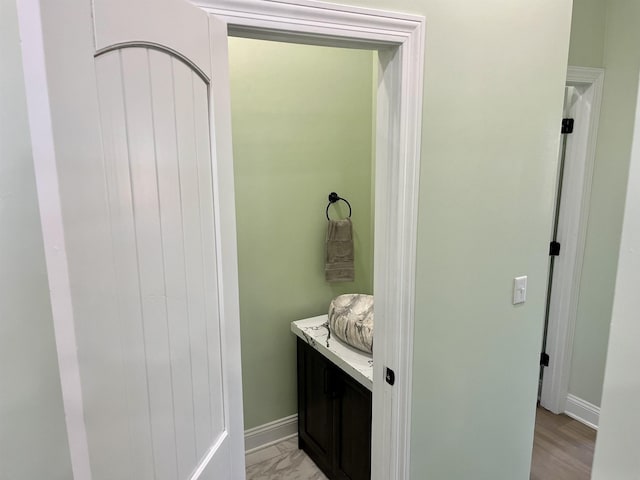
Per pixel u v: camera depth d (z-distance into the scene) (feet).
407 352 5.13
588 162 8.66
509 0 5.01
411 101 4.55
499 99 5.20
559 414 9.77
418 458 5.55
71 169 1.91
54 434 2.91
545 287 6.29
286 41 4.07
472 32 4.81
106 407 2.22
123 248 2.33
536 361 6.48
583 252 9.05
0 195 2.49
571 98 8.76
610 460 1.86
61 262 1.88
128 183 2.36
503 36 5.06
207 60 3.15
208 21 3.15
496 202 5.48
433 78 4.66
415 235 4.89
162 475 2.77
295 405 8.90
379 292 5.21
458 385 5.69
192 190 3.04
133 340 2.44
